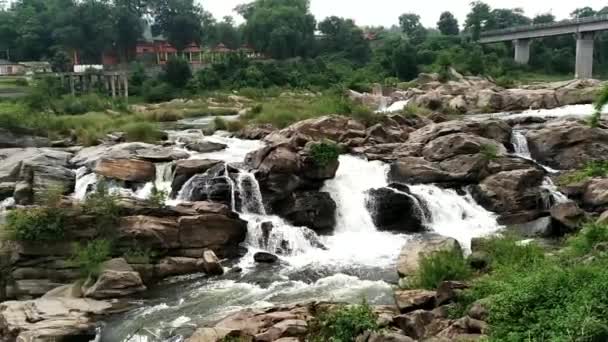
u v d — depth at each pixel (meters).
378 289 20.22
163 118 57.09
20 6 107.12
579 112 47.53
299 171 27.81
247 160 29.34
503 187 29.80
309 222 26.97
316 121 35.78
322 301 17.98
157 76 89.56
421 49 103.12
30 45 96.06
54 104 60.50
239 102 76.50
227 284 21.55
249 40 116.19
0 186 28.56
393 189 28.36
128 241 22.77
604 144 34.94
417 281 18.97
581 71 89.56
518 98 55.06
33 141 37.62
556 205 27.19
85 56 98.12
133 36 98.81
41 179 28.28
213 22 123.06
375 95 68.69
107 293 20.33
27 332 17.45
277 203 27.22
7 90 67.44
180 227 23.67
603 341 11.42
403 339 13.86
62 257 21.91
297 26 114.50
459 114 53.97
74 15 94.31
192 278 22.38
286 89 88.81
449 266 18.73
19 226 21.55
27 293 20.95
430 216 28.34
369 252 24.86
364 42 116.25
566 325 11.96
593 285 13.08
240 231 25.22
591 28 86.12
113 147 32.53
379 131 36.22
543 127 37.75
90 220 22.55
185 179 28.17
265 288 20.91
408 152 32.97
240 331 16.02
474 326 13.98
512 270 16.84
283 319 16.50
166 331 17.47
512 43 111.88
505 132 36.56
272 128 40.34
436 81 76.81
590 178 30.14
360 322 15.20
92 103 62.81
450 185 30.62
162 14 108.62
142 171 28.89
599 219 23.08
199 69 94.75
